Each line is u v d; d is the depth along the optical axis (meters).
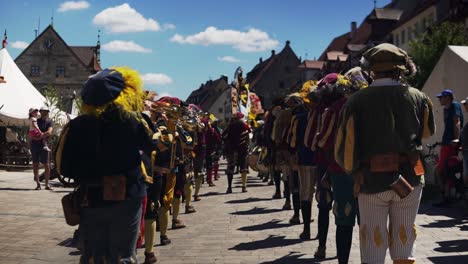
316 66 71.31
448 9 32.66
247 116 19.12
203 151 10.20
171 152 5.46
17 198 9.71
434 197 9.45
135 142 3.36
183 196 9.30
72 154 3.31
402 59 3.38
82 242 3.32
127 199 3.27
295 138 6.01
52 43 66.81
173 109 5.94
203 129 10.07
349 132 3.34
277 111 8.36
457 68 10.18
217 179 15.44
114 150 3.27
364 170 3.32
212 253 5.54
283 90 77.81
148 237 5.17
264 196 10.70
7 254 5.41
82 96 3.36
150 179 3.53
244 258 5.29
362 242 3.37
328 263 5.02
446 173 8.46
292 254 5.43
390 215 3.39
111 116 3.31
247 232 6.68
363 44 51.66
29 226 6.94
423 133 3.40
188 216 8.18
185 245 5.98
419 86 19.78
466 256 5.15
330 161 4.45
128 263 3.29
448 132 8.57
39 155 11.23
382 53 3.37
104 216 3.26
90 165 3.26
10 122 18.23
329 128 4.47
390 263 4.83
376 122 3.28
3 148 18.09
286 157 7.14
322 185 5.05
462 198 8.53
